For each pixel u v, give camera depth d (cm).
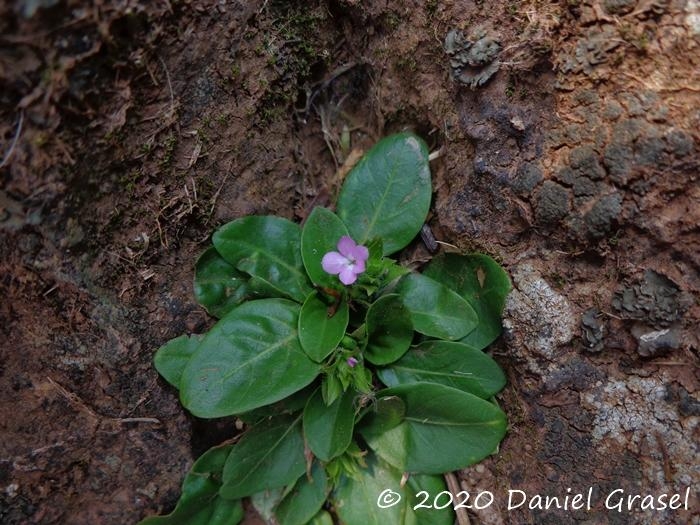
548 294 23
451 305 24
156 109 22
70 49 20
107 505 25
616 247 22
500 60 23
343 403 24
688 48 21
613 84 22
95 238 22
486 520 25
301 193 27
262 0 23
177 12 22
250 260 25
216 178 24
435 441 24
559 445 24
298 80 26
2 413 23
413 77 25
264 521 26
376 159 25
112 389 24
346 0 25
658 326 22
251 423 25
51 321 23
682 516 23
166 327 24
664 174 21
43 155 21
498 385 24
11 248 21
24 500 24
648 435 23
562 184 22
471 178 24
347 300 24
